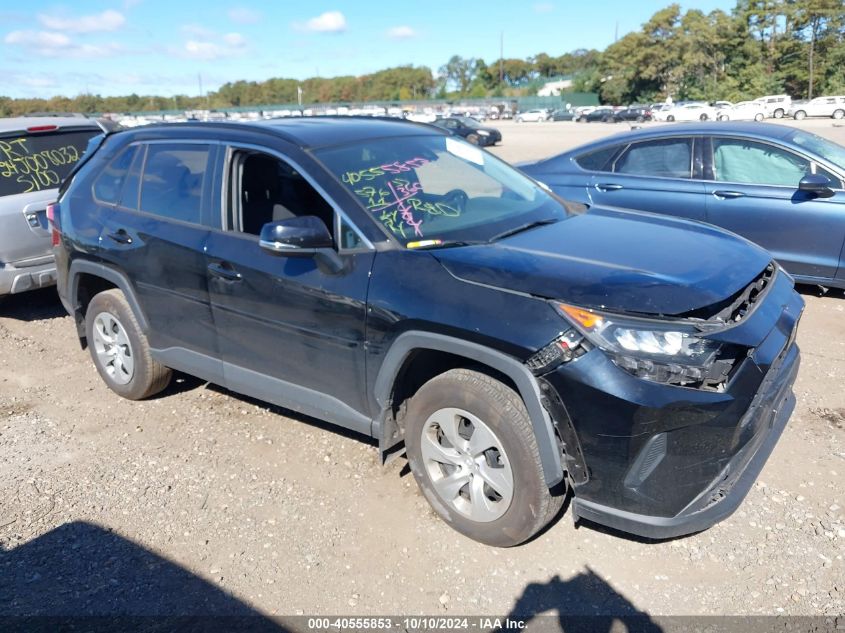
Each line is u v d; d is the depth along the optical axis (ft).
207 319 13.08
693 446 8.66
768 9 238.68
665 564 9.78
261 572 10.06
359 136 12.99
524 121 223.71
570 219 12.46
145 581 9.99
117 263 14.44
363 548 10.46
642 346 8.52
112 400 16.02
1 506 12.01
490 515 10.02
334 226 11.30
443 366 10.72
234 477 12.54
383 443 10.98
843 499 10.89
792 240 19.66
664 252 10.18
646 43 275.39
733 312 9.43
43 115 26.30
